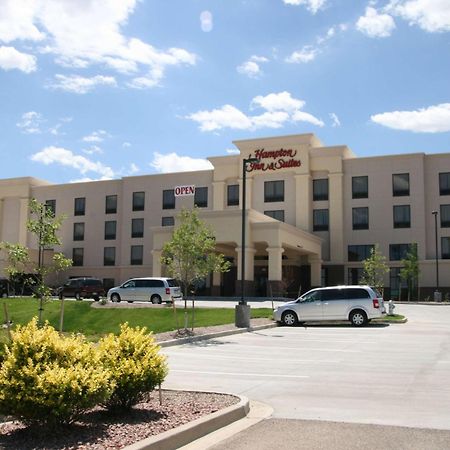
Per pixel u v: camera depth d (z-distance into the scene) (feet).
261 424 26.02
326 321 88.58
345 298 86.89
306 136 180.65
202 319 89.10
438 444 22.22
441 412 28.32
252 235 144.46
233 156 190.08
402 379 38.93
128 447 19.99
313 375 41.19
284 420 26.78
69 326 91.20
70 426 22.31
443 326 86.28
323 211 180.65
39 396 20.71
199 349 58.59
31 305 109.40
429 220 172.86
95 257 210.79
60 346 22.59
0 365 23.53
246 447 22.13
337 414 28.04
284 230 145.07
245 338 69.77
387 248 174.09
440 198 172.45
